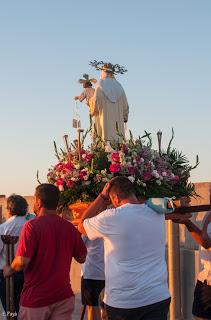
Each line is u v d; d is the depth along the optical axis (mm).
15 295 7820
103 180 7867
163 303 5125
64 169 8234
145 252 5164
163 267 5277
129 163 7867
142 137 8320
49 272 5594
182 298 8586
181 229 10227
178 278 8453
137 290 5062
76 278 10734
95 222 5250
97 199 5609
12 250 6422
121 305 5098
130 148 8109
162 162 8156
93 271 7988
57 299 5609
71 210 8195
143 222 5203
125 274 5098
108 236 5188
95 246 7969
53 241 5625
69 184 8125
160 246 5277
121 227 5141
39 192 5809
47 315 5605
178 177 8297
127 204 5312
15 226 8102
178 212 5797
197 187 10586
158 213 5312
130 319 5109
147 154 8039
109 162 8156
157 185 8039
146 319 5090
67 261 5738
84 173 8055
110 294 5195
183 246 10148
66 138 8633
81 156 8258
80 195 8203
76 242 5867
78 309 10258
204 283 6262
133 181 7836
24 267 5488
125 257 5125
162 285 5191
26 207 8336
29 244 5504
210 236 6152
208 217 6094
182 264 8781
